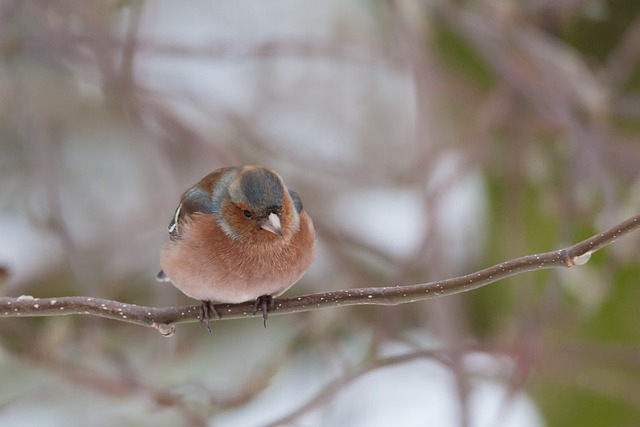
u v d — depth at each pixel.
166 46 11.47
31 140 11.55
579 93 10.76
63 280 12.95
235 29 14.38
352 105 14.59
